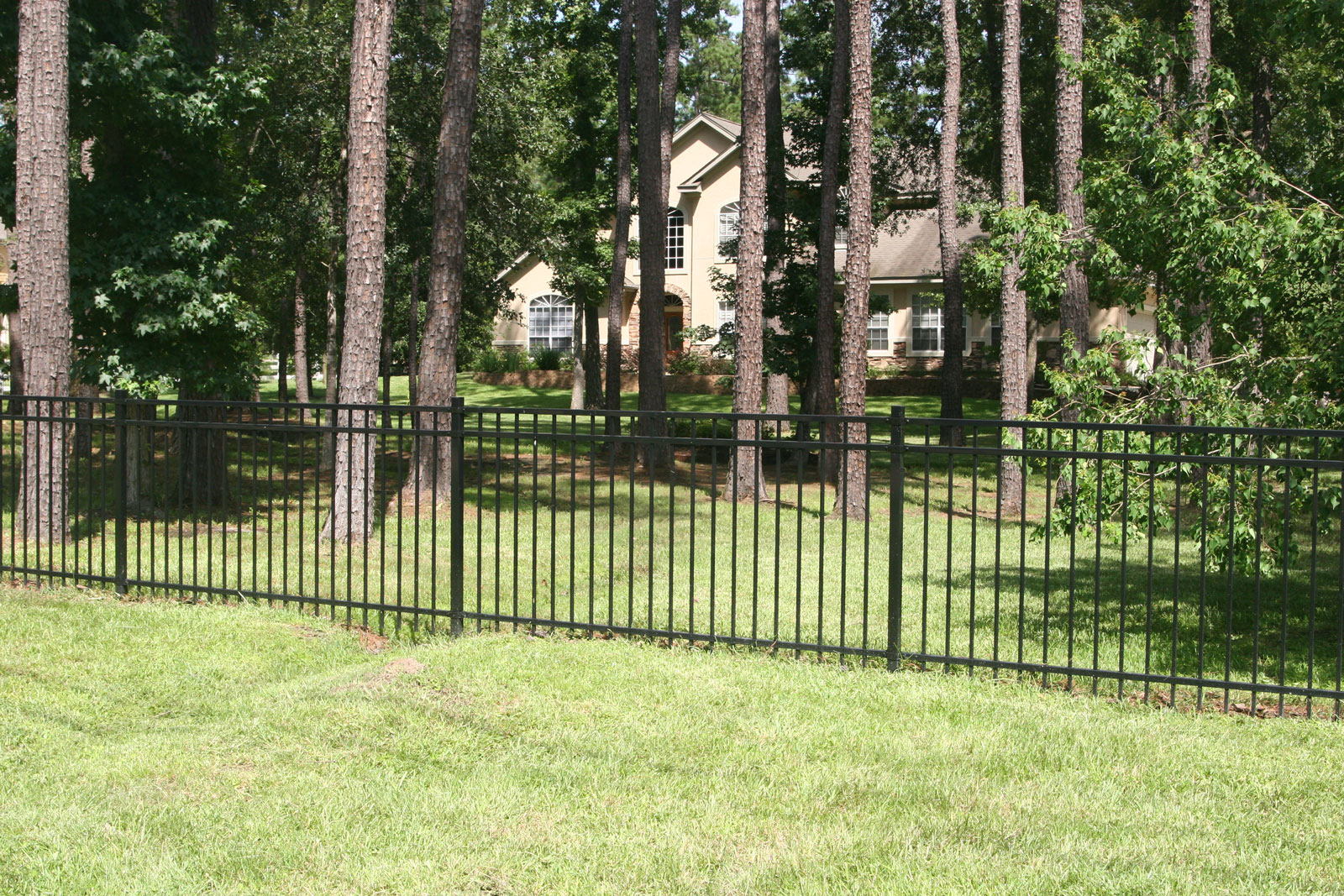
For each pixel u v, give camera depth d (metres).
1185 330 7.64
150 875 3.57
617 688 5.51
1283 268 7.00
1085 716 5.16
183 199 12.32
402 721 5.04
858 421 5.80
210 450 7.34
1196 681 5.30
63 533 7.86
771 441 5.89
